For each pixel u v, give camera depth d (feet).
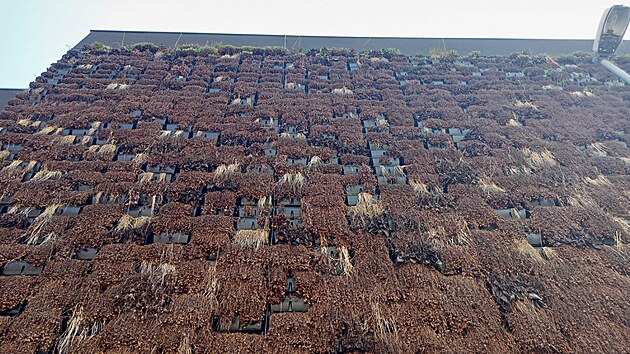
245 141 17.53
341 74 24.04
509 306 10.73
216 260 11.72
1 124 16.98
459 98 21.80
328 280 11.25
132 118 18.22
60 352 9.11
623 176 16.03
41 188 13.84
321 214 13.60
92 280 10.77
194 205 13.82
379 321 10.12
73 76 21.48
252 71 23.80
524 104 21.22
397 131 18.69
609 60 26.03
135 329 9.60
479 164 16.65
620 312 10.52
